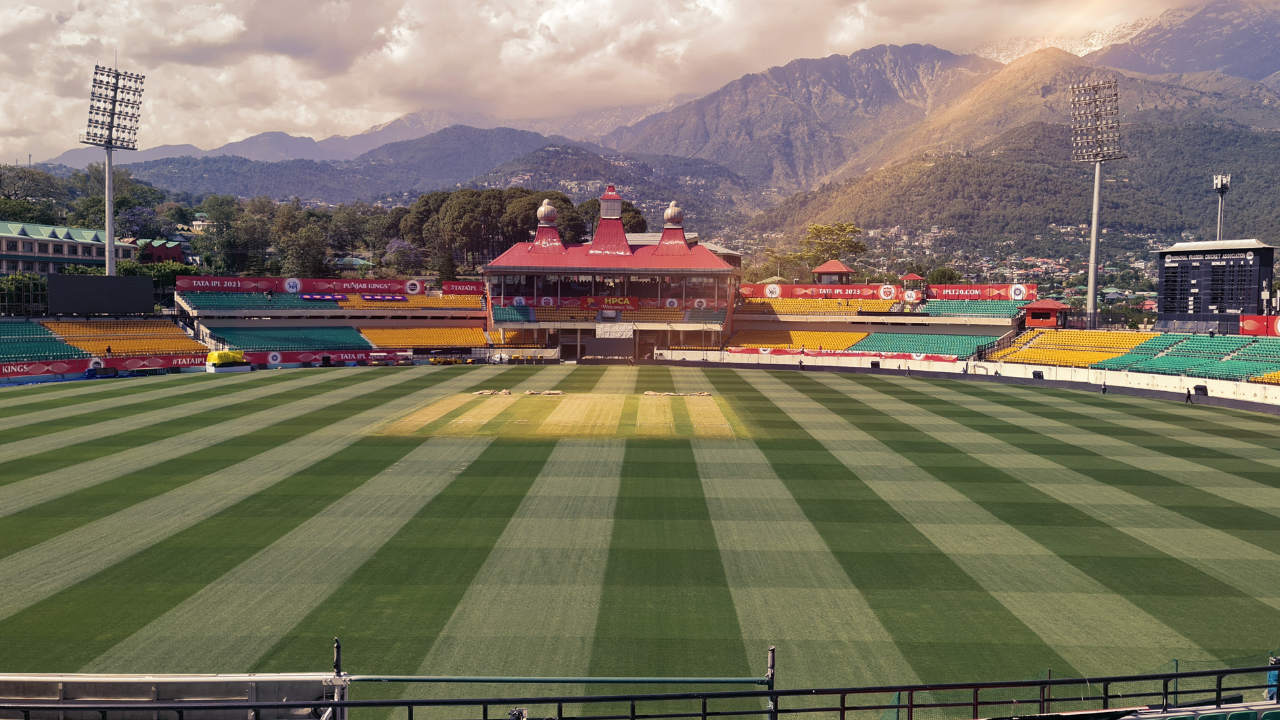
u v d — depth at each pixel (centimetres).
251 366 7731
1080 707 1560
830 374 7800
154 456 3662
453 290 9788
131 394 5738
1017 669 1709
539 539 2530
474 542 2495
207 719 1259
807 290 9869
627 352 9625
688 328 9200
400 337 9075
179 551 2386
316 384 6444
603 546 2469
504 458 3691
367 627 1875
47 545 2433
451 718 1523
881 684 1647
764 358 8681
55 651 1734
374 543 2473
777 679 1656
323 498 2980
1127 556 2414
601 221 9800
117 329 7719
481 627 1881
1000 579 2222
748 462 3659
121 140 8006
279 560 2316
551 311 9419
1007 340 8125
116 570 2228
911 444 4109
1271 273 6819
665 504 2944
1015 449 3988
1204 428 4622
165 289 10869
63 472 3344
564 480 3291
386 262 18275
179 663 1683
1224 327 6981
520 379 7006
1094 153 8331
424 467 3494
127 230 17575
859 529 2664
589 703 1595
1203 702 1412
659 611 1984
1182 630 1902
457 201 16700
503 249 17225
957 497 3072
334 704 1120
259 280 8719
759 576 2228
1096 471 3516
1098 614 1992
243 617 1922
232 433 4234
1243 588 2167
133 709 1248
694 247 9919
